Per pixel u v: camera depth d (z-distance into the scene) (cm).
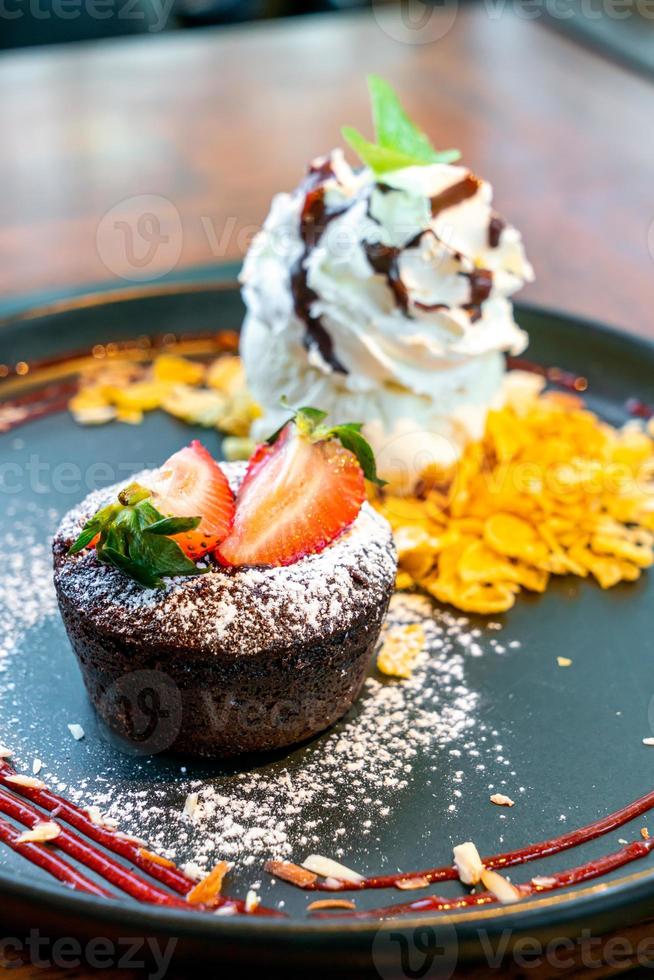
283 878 31
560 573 40
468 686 36
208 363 48
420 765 34
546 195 59
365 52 75
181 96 68
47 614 38
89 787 33
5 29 78
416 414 41
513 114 67
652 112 68
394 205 39
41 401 46
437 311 40
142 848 32
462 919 29
